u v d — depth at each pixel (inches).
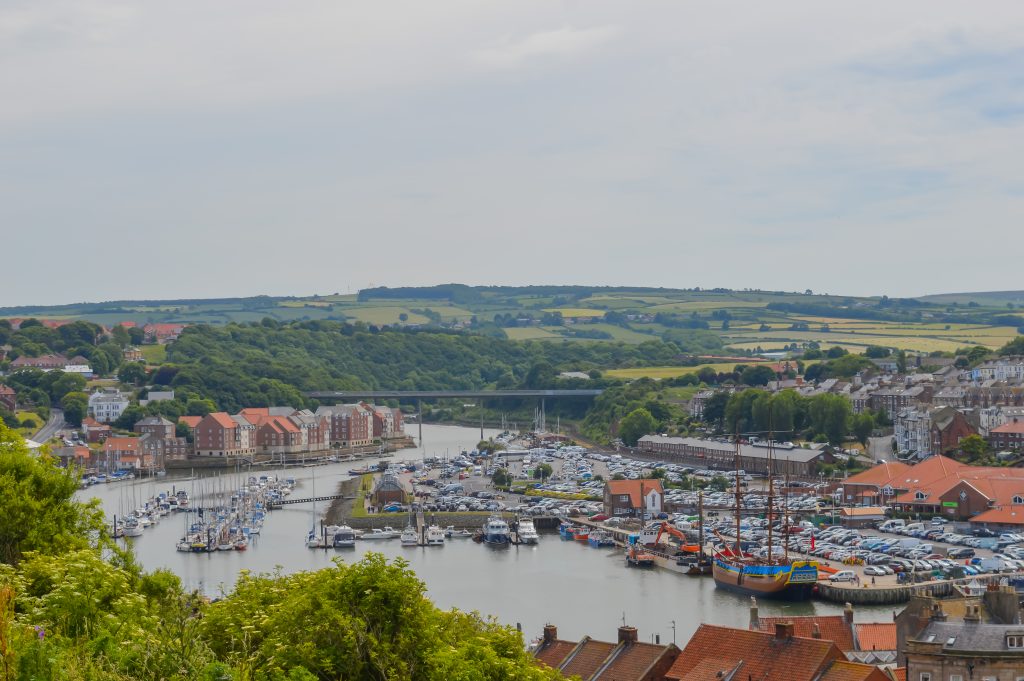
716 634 5531.5
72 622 3371.1
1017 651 5103.3
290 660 3961.6
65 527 5172.2
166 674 3006.9
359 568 4362.7
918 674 5201.8
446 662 4094.5
